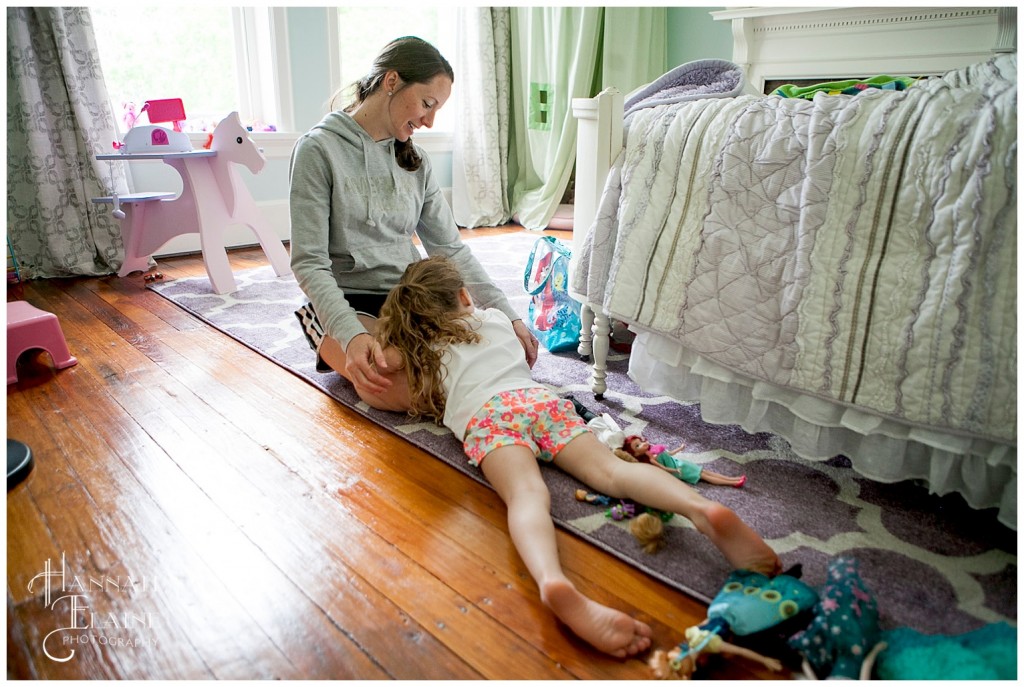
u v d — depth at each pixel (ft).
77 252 9.32
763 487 4.07
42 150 8.78
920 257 3.47
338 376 5.84
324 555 3.51
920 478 3.83
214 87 11.12
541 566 3.06
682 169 4.31
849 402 3.68
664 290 4.35
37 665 2.85
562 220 12.44
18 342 5.79
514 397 4.12
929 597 3.14
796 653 2.83
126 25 10.11
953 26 7.18
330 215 5.09
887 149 3.57
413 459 4.48
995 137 3.20
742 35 8.93
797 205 3.86
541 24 12.16
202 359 6.33
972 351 3.27
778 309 3.93
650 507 3.64
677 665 2.73
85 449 4.64
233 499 4.02
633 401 5.31
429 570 3.40
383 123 5.15
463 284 4.77
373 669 2.81
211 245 8.49
